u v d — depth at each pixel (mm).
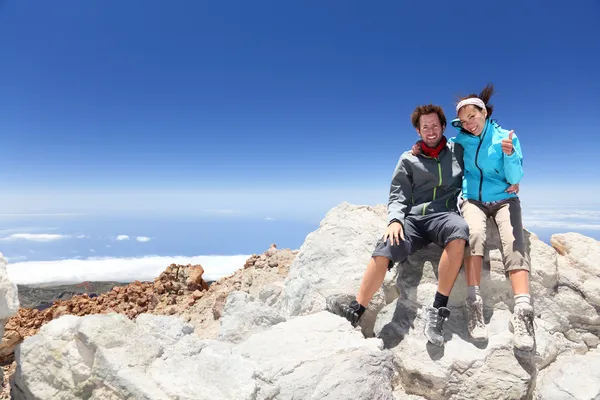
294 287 5191
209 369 3270
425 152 4484
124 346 3223
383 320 4590
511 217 4332
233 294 4887
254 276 7328
